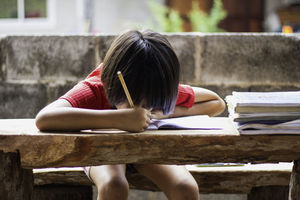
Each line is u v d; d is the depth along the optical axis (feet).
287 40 7.33
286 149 4.06
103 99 4.72
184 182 4.52
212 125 4.52
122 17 21.90
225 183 5.41
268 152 4.08
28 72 7.63
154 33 4.57
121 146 4.01
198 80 7.47
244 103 4.04
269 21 23.99
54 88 7.61
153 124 4.51
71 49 7.51
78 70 7.53
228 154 4.08
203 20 13.08
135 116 4.09
